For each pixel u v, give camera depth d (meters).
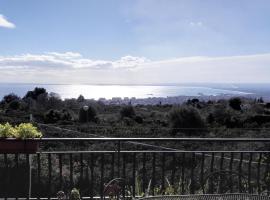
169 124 28.23
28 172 4.68
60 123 28.16
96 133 25.16
